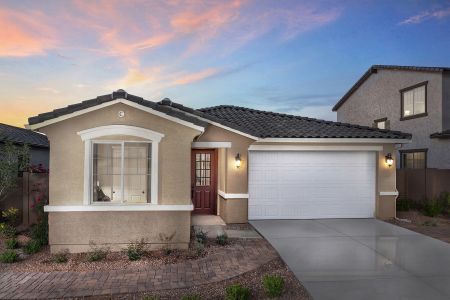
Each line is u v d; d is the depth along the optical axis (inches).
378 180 537.6
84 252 339.0
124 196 347.6
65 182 336.8
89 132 337.7
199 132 352.2
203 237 382.3
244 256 338.0
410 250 365.7
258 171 518.6
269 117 621.9
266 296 249.4
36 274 286.0
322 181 532.4
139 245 335.6
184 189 350.0
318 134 518.0
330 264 317.7
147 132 343.9
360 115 975.6
